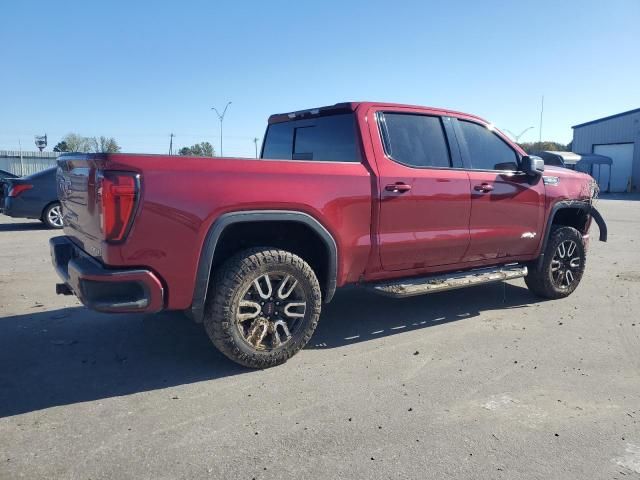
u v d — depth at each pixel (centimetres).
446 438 305
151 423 320
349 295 638
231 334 379
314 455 287
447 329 508
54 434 306
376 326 516
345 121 465
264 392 364
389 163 454
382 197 439
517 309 580
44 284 664
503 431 314
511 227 543
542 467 277
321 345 461
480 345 464
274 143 568
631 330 507
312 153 503
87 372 396
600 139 4238
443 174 483
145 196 337
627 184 4053
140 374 393
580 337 486
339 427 317
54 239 454
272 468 275
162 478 265
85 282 336
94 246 362
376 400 353
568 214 656
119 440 300
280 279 397
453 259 509
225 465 277
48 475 266
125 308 341
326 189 409
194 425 318
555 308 585
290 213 391
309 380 385
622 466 279
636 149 3962
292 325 411
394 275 473
